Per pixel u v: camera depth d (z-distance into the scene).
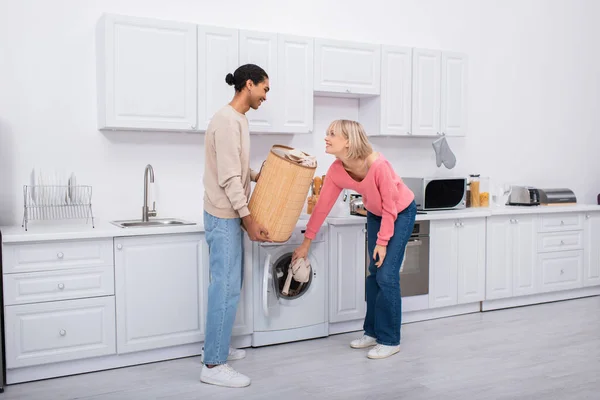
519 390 2.64
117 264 2.87
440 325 3.79
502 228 4.18
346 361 3.04
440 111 4.20
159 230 2.94
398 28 4.35
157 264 2.97
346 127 2.90
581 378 2.79
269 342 3.29
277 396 2.57
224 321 2.74
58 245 2.75
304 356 3.12
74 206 3.24
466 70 4.30
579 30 5.28
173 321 3.03
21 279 2.68
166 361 3.06
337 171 3.03
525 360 3.06
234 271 2.77
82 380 2.77
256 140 3.79
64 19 3.25
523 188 4.54
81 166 3.33
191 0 3.58
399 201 3.00
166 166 3.56
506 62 4.88
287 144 3.90
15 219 3.18
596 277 4.69
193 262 3.06
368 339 3.30
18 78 3.16
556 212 4.41
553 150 5.18
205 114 3.32
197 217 3.58
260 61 3.46
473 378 2.79
